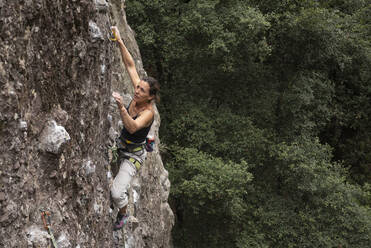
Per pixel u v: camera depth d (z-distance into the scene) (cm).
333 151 1703
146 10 1212
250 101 1327
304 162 1218
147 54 1288
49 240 238
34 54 229
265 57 1305
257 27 1102
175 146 1215
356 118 1555
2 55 200
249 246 1157
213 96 1334
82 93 293
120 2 796
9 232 210
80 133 291
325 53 1283
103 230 346
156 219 710
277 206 1257
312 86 1372
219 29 1101
